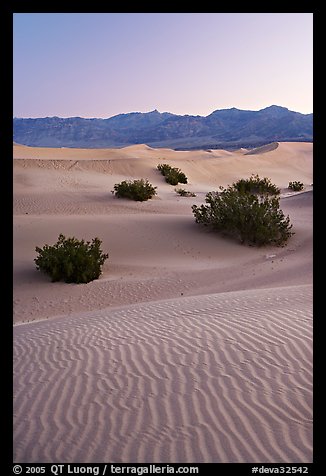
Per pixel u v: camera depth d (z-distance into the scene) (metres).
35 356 6.78
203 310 8.48
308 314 7.32
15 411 4.96
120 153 71.62
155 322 7.94
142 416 4.64
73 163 45.91
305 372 5.26
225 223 20.55
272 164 74.75
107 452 4.11
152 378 5.47
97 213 26.66
